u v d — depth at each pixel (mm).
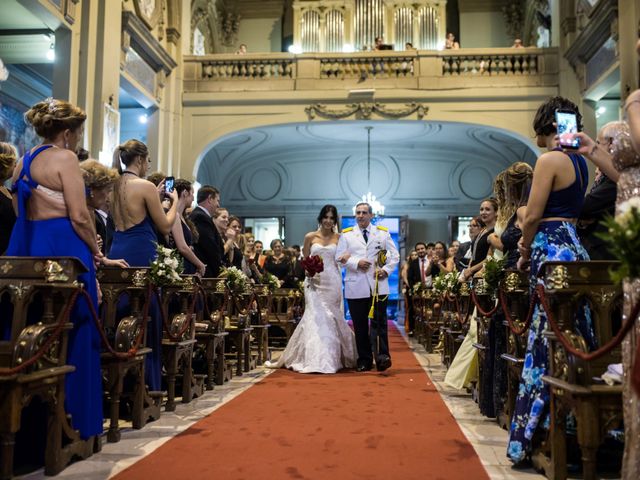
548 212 2861
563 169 2797
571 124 2689
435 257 10930
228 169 17453
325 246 6570
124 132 14039
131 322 3348
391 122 13195
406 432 3396
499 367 3639
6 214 3275
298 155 17469
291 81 13242
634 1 9148
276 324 8633
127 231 3939
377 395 4660
